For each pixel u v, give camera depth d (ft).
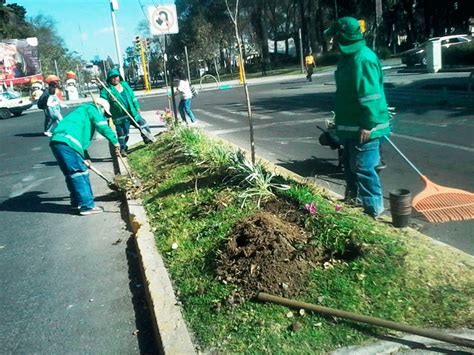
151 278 14.38
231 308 12.03
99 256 18.11
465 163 25.49
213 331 11.38
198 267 14.38
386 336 10.52
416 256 13.03
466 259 12.85
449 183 22.39
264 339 10.79
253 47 204.85
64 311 14.26
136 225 19.56
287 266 12.82
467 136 32.12
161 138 37.52
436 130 35.12
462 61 89.92
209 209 18.35
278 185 18.65
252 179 19.06
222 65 227.20
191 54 180.14
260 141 37.32
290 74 153.48
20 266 17.88
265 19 198.90
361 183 16.99
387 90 66.08
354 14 175.94
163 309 12.62
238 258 13.62
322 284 12.33
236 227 14.96
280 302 11.80
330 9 189.57
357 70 15.66
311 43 194.29
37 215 24.12
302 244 13.66
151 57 179.22
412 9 181.06
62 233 21.06
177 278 14.16
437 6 165.17
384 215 17.90
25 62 191.52
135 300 14.51
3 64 186.39
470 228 16.63
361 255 13.05
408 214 15.49
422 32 198.29
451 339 9.74
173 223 18.49
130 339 12.52
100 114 23.88
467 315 10.75
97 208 23.66
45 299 15.10
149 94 129.18
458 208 17.33
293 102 65.16
